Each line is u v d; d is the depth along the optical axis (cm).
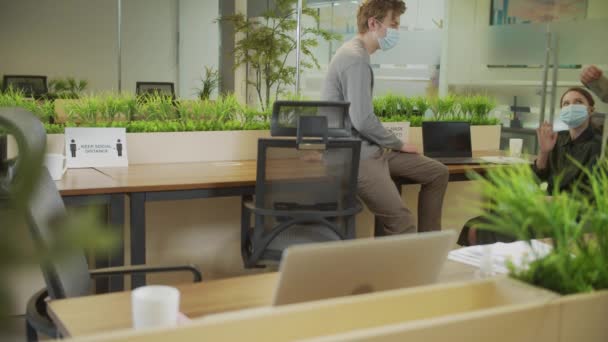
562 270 112
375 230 386
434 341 89
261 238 324
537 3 661
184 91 744
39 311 204
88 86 709
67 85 698
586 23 611
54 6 687
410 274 129
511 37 655
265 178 315
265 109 439
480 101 521
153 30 734
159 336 81
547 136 339
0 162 46
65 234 35
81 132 369
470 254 200
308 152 315
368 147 365
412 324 87
